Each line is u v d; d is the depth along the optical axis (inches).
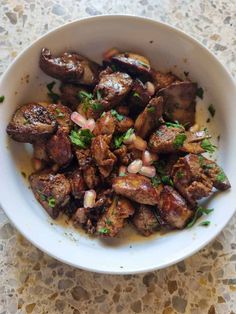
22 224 9.4
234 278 10.4
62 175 9.9
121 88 10.1
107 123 9.8
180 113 10.7
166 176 10.1
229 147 10.2
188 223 9.8
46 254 10.2
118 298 10.1
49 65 10.0
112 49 10.6
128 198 9.8
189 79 10.7
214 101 10.6
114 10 11.8
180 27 11.9
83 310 10.0
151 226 9.9
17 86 10.0
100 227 9.7
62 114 10.2
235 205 9.6
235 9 12.0
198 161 9.8
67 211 10.1
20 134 9.7
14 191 9.7
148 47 10.6
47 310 10.0
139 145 10.1
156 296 10.2
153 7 11.9
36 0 11.7
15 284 10.1
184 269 10.4
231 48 11.8
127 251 9.8
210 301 10.2
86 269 9.2
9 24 11.5
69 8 11.8
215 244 10.5
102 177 9.9
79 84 10.5
